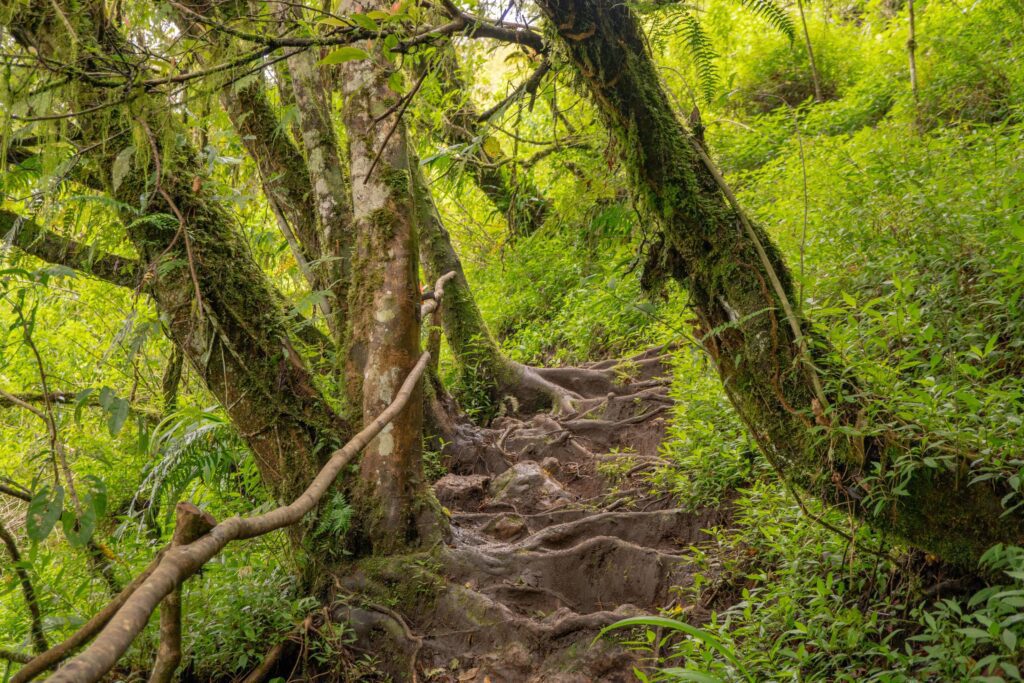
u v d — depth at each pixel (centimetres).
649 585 396
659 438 562
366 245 416
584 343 746
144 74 269
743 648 304
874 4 1061
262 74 422
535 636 368
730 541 392
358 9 349
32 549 270
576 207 338
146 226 360
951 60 734
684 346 516
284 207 531
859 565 313
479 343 687
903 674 259
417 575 389
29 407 308
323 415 402
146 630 340
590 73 268
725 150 845
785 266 296
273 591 382
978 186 445
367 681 363
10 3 278
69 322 598
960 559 272
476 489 517
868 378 305
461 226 975
